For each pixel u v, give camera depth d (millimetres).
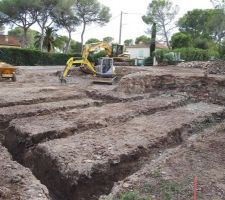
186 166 7246
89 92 16688
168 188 6207
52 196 7195
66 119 10992
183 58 36312
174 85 17281
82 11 52219
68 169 7184
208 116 12031
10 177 6492
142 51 58906
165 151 8773
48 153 7977
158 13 62750
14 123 10523
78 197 6820
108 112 12031
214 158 7742
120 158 7801
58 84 20078
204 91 16188
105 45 23188
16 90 16391
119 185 6504
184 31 67000
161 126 10367
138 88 16938
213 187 6258
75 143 8625
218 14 45750
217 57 34000
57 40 47719
